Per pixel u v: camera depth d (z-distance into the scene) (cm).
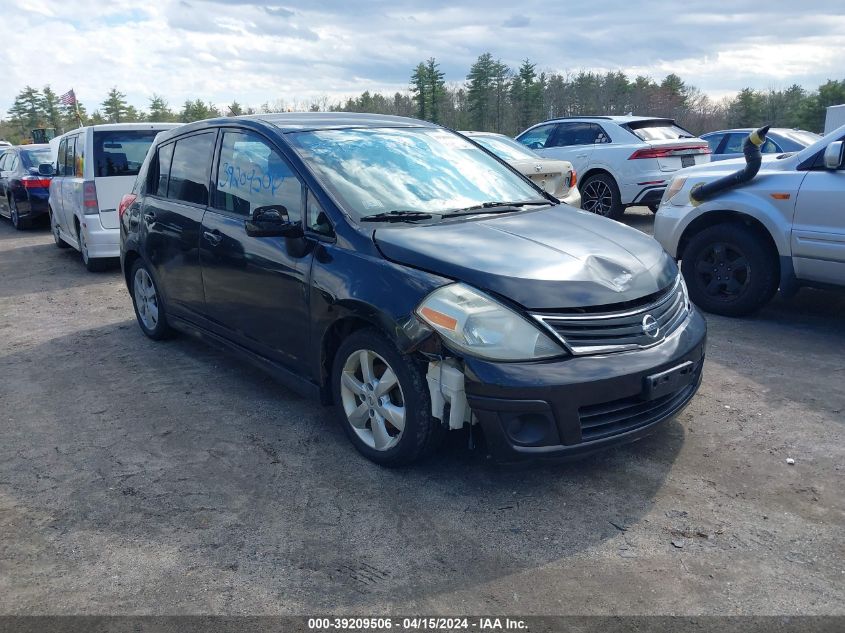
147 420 448
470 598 273
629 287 348
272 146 435
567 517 327
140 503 349
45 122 10638
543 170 888
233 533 320
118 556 306
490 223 396
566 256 355
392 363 347
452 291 328
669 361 342
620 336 336
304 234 399
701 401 450
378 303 345
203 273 491
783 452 382
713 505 334
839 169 549
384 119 500
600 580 282
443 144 486
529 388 312
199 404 472
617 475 363
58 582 289
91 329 668
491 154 510
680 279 404
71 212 974
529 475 364
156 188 570
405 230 376
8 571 298
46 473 382
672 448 390
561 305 325
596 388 320
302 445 406
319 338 389
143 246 573
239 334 467
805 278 576
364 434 383
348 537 315
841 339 564
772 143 1374
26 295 830
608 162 1148
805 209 564
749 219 608
